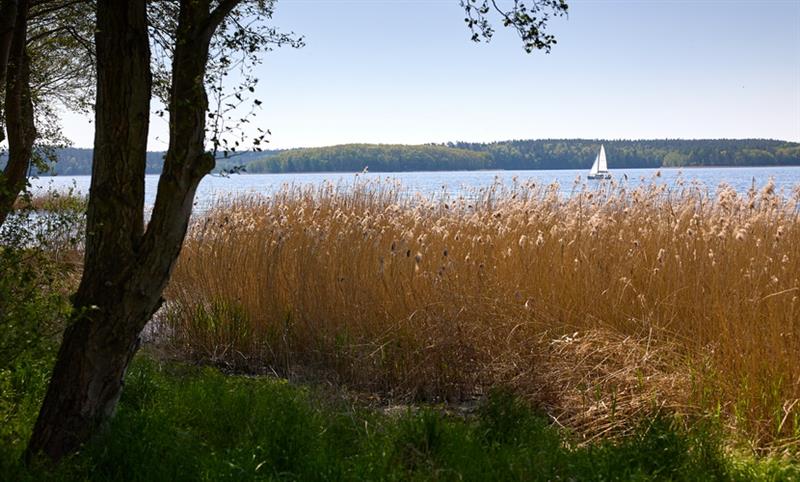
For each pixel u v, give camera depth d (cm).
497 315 917
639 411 677
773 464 571
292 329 1007
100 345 526
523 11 580
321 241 1107
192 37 518
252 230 1191
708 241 972
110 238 527
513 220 1136
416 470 558
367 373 901
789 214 1089
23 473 491
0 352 528
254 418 657
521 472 546
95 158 530
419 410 672
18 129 898
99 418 537
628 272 948
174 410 678
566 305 934
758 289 817
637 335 852
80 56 1251
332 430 659
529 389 782
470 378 873
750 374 689
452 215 1232
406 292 976
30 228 580
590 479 538
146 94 529
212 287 1110
